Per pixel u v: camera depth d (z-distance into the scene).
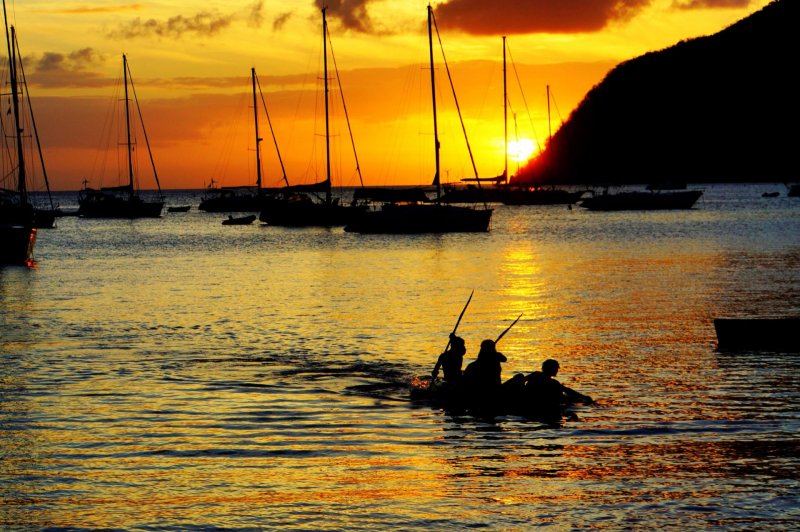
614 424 20.39
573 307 40.50
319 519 14.60
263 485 16.31
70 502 15.46
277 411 21.77
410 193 118.69
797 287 46.22
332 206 118.75
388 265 66.56
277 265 68.44
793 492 15.70
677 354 28.69
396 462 17.70
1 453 18.30
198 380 25.48
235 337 33.44
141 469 17.25
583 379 25.11
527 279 54.03
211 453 18.31
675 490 15.89
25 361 28.58
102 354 29.91
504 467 17.33
